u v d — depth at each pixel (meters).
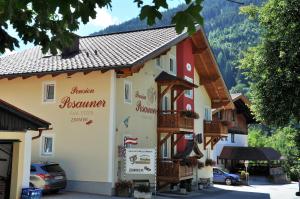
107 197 20.41
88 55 23.30
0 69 24.28
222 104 35.12
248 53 20.11
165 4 3.56
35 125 15.55
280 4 18.42
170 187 26.70
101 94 21.95
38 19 4.79
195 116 26.48
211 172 34.53
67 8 3.54
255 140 61.59
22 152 16.17
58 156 22.59
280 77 18.81
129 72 21.48
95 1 4.08
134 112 23.48
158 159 25.22
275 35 18.92
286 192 32.75
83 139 22.14
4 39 4.84
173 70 28.80
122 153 22.17
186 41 29.69
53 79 23.33
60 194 20.41
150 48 23.31
